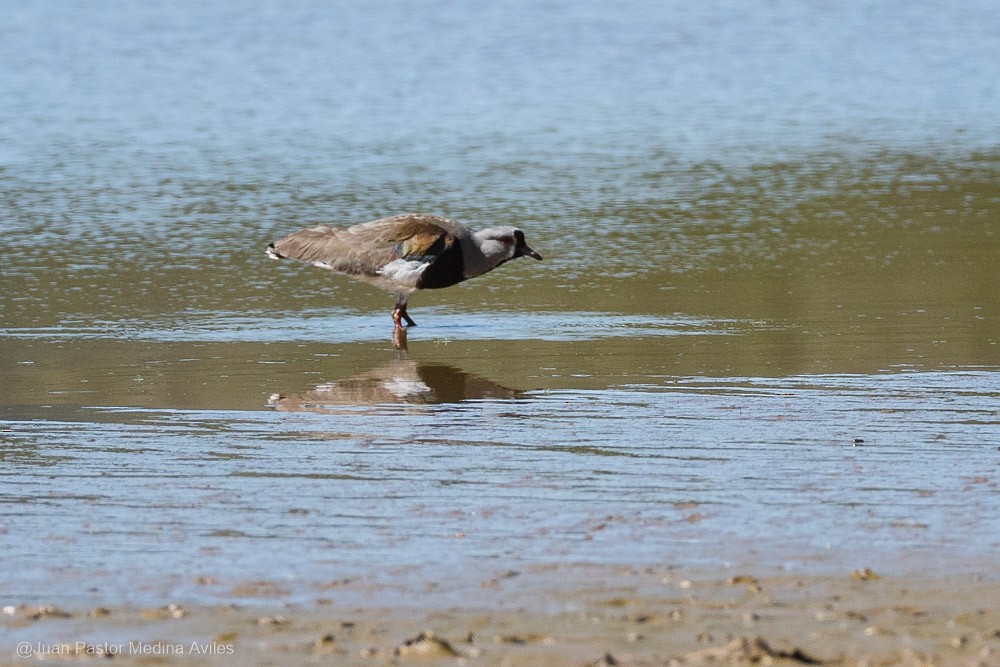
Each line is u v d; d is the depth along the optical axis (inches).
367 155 1327.5
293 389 587.5
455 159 1302.9
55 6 2770.7
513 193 1137.4
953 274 833.5
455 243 699.4
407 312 756.6
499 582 358.9
